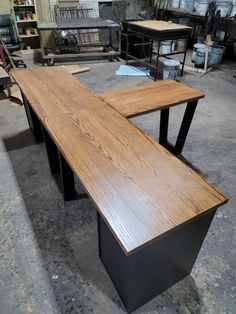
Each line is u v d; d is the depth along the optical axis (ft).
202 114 9.86
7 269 4.52
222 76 13.85
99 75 13.84
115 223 2.73
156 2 18.79
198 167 7.07
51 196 6.10
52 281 4.37
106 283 4.36
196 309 4.04
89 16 17.47
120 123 4.62
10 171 6.87
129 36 15.23
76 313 3.96
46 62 15.67
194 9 16.40
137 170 3.50
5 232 5.19
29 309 3.99
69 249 4.90
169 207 2.94
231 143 8.17
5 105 10.48
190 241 3.58
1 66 12.46
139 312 4.00
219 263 4.69
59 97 5.57
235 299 4.17
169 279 4.11
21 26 16.42
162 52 16.74
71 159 3.67
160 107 5.56
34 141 8.18
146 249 2.96
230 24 15.24
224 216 5.61
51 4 16.25
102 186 3.21
